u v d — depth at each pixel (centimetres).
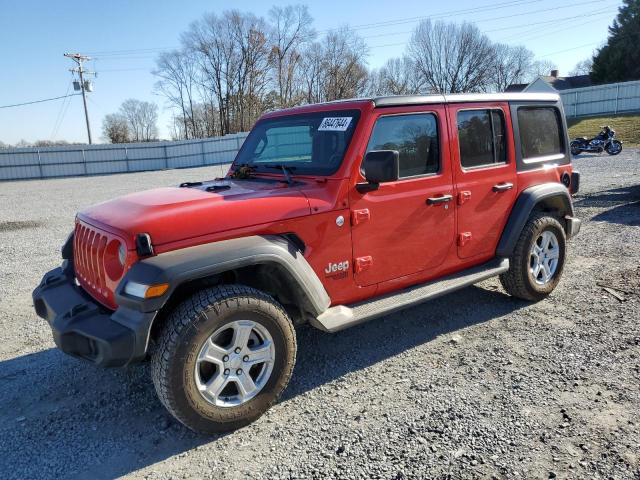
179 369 283
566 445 277
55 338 305
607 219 849
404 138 386
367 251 369
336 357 403
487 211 444
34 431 319
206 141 4094
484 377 357
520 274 470
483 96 443
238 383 307
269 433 305
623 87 3597
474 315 473
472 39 6725
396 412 319
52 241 957
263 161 428
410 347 414
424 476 259
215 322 291
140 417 331
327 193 351
